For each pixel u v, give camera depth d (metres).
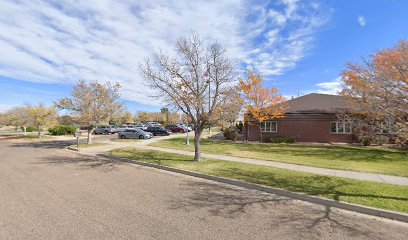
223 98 11.58
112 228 4.39
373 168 10.34
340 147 18.25
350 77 13.26
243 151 15.59
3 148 18.97
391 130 6.56
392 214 5.23
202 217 5.04
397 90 6.38
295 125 23.06
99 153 15.26
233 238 4.12
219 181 8.33
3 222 4.61
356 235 4.38
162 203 5.87
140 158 12.61
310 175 8.68
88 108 20.30
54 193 6.53
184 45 13.19
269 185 7.36
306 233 4.41
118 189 7.04
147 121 77.19
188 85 11.25
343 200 6.00
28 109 29.08
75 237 4.02
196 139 11.78
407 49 11.45
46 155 14.80
